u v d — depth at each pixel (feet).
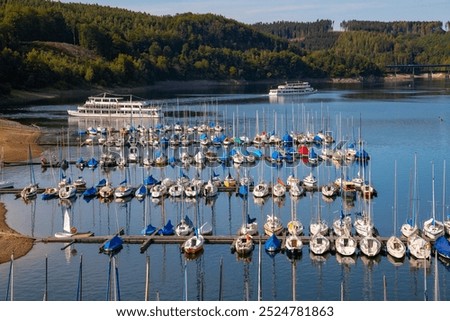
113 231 295.07
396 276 234.99
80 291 191.72
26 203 353.51
